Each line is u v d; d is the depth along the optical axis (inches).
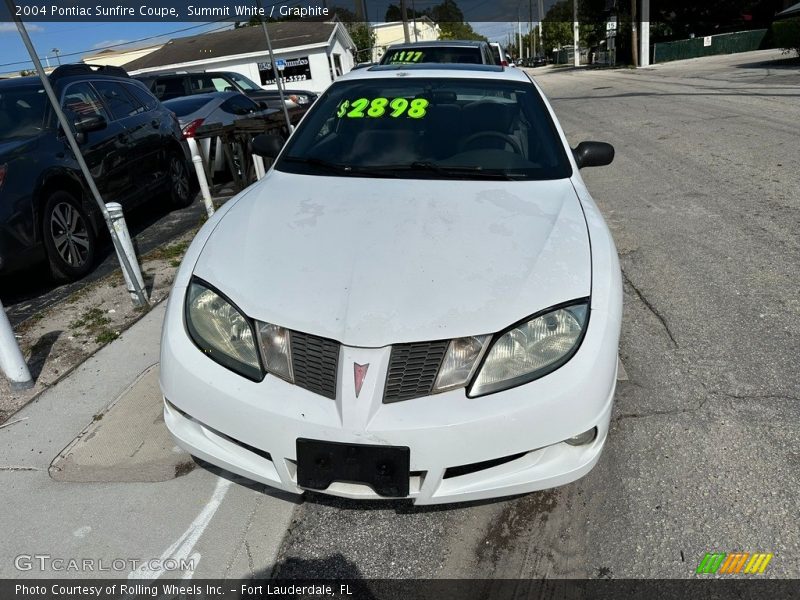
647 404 113.9
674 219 216.1
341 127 130.7
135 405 117.5
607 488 95.0
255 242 92.7
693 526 87.3
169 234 231.6
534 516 90.7
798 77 636.7
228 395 78.5
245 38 1195.3
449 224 94.7
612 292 85.7
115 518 91.6
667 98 568.1
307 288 82.0
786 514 88.2
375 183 112.0
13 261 159.5
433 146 122.7
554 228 94.6
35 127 183.5
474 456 75.1
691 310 148.5
